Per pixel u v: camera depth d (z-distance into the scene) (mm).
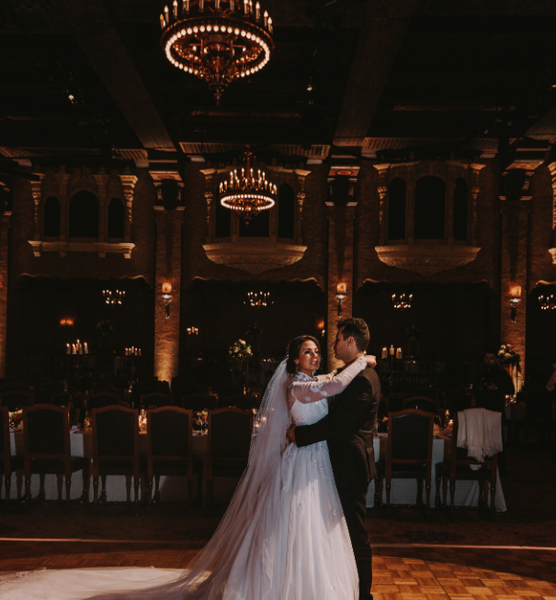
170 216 14797
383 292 19328
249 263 14695
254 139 13445
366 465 2967
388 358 15008
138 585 3254
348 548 2928
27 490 5219
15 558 3947
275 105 12641
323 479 2971
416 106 12594
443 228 14172
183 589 3064
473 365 15008
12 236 15039
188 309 16750
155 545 4273
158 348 14688
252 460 3176
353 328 3129
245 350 11516
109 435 5207
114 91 10109
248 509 3057
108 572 3510
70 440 5680
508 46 10125
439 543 4453
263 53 6688
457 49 10266
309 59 10109
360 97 10219
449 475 5238
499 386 6930
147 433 5234
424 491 5707
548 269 14352
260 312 19391
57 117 13078
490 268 14594
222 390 9125
